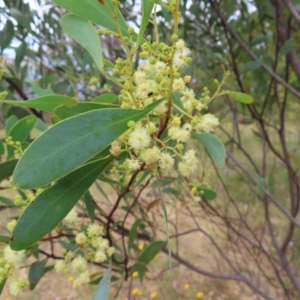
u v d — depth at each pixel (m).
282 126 0.58
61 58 0.55
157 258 0.80
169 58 0.17
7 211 0.78
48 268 0.37
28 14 0.47
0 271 0.20
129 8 0.55
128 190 0.25
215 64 0.56
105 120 0.16
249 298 0.77
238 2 0.57
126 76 0.19
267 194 0.53
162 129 0.20
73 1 0.19
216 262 0.83
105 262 0.35
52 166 0.15
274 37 0.58
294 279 0.58
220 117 0.64
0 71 0.23
